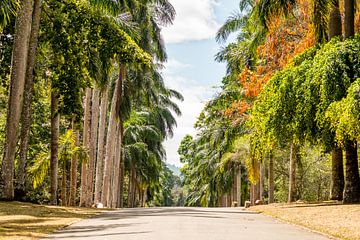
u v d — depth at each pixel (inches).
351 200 836.0
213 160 2459.4
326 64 755.4
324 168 1581.0
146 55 1027.9
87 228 528.4
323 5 863.7
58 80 1000.9
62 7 1002.1
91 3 1016.9
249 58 1454.2
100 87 1189.7
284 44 1093.8
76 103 1002.7
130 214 810.8
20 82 835.4
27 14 839.7
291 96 830.5
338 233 470.9
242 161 1524.4
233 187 2417.6
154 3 1450.5
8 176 832.3
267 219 712.4
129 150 2121.1
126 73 1552.7
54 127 1051.9
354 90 644.1
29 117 924.6
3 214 660.7
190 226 542.9
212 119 1950.1
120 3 1077.1
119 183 2076.8
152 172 2362.2
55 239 419.8
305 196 1616.6
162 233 458.3
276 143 885.8
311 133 816.9
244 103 1277.1
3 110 1422.2
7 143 831.1
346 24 877.2
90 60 1039.6
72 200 1235.2
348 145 836.0
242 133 1617.9
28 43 857.5
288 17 972.6
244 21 1540.4
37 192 1481.3
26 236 441.1
